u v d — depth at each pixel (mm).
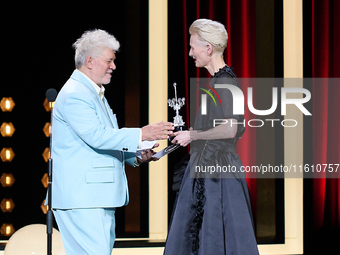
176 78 16703
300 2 16859
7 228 17906
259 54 16812
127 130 10234
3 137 18609
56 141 10453
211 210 10906
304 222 16828
